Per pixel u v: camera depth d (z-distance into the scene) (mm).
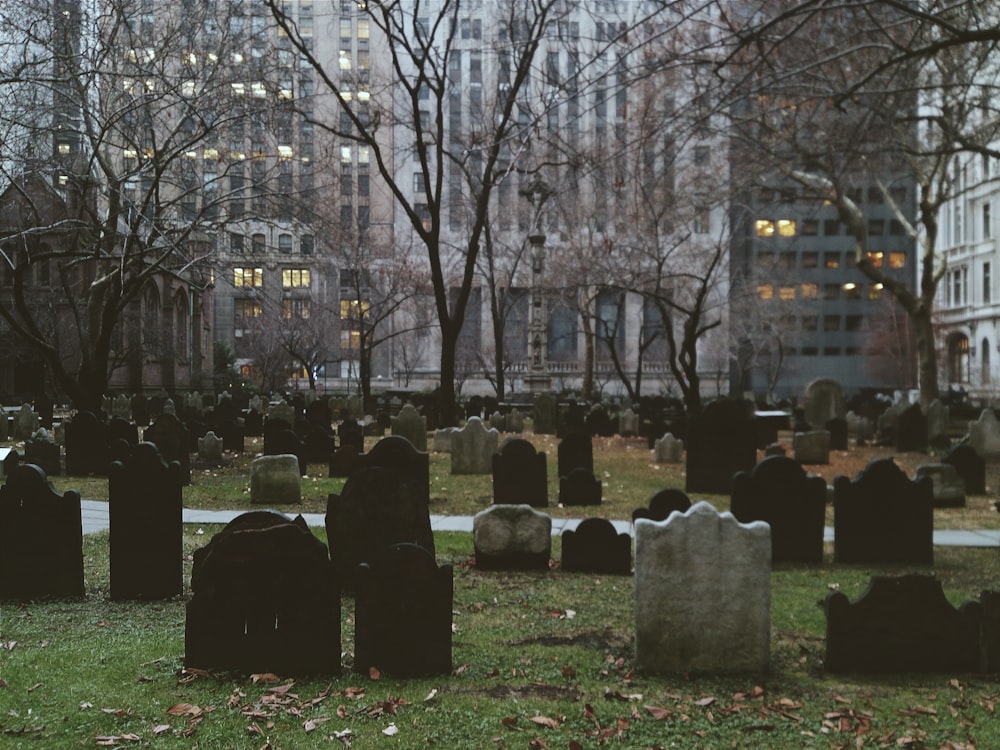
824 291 89000
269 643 5562
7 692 5109
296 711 4902
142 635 6418
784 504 10086
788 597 8195
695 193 34750
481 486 15852
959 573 9375
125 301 20422
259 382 65438
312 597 5582
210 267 24094
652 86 24641
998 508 13586
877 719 5027
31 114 19266
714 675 5863
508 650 6340
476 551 9344
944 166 27359
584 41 40000
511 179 59812
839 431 24578
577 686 5574
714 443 15555
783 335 68250
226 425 21797
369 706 5020
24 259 18391
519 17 32281
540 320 36500
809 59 18703
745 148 26672
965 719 5047
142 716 4816
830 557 10383
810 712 5164
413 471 11977
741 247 79312
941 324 65562
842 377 89375
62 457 19344
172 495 7605
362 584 5648
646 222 38281
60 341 38406
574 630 6980
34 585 7570
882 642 5984
